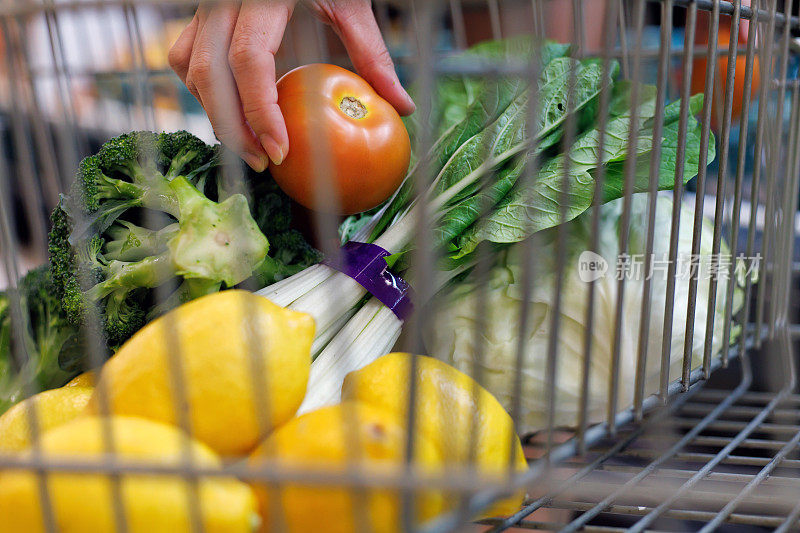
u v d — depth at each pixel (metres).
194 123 0.88
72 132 0.81
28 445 0.71
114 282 0.75
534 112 0.66
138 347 0.69
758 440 0.78
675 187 0.73
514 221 0.77
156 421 0.68
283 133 0.75
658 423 0.79
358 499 0.65
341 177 0.77
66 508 0.64
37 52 0.83
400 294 0.77
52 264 0.77
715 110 0.89
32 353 0.79
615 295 0.78
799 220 0.90
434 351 0.79
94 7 0.73
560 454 0.68
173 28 0.86
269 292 0.76
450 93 0.86
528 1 0.88
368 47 0.81
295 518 0.66
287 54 0.81
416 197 0.80
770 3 0.77
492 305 0.78
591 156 0.78
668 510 0.72
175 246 0.73
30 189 0.71
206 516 0.65
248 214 0.74
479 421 0.70
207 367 0.69
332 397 0.74
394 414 0.70
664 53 0.71
